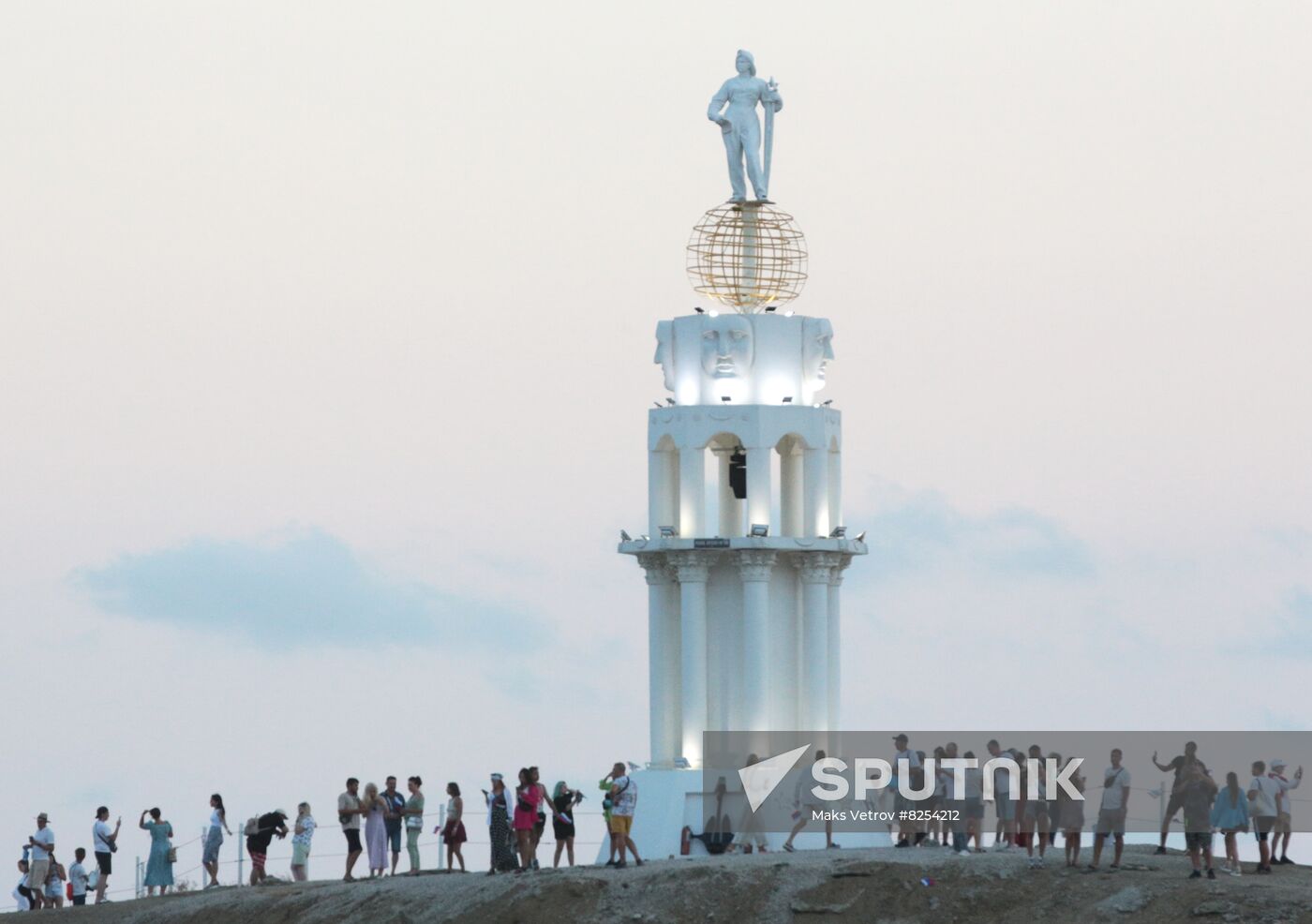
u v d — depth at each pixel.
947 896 155.12
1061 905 152.00
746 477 197.25
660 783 192.88
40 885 194.12
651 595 199.75
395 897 168.50
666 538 197.12
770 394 198.38
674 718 198.75
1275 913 145.50
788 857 165.50
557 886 162.75
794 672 197.75
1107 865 156.12
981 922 153.12
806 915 156.62
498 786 171.12
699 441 197.25
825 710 196.00
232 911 175.25
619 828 168.75
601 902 161.25
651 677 199.25
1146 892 150.50
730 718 196.38
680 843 191.00
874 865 158.25
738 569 196.50
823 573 196.75
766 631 195.12
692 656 195.50
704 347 198.38
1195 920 146.88
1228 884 150.50
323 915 170.00
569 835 172.75
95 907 184.75
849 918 155.75
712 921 158.00
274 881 187.62
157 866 190.62
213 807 192.75
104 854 194.25
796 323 199.12
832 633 197.88
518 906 162.38
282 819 189.00
